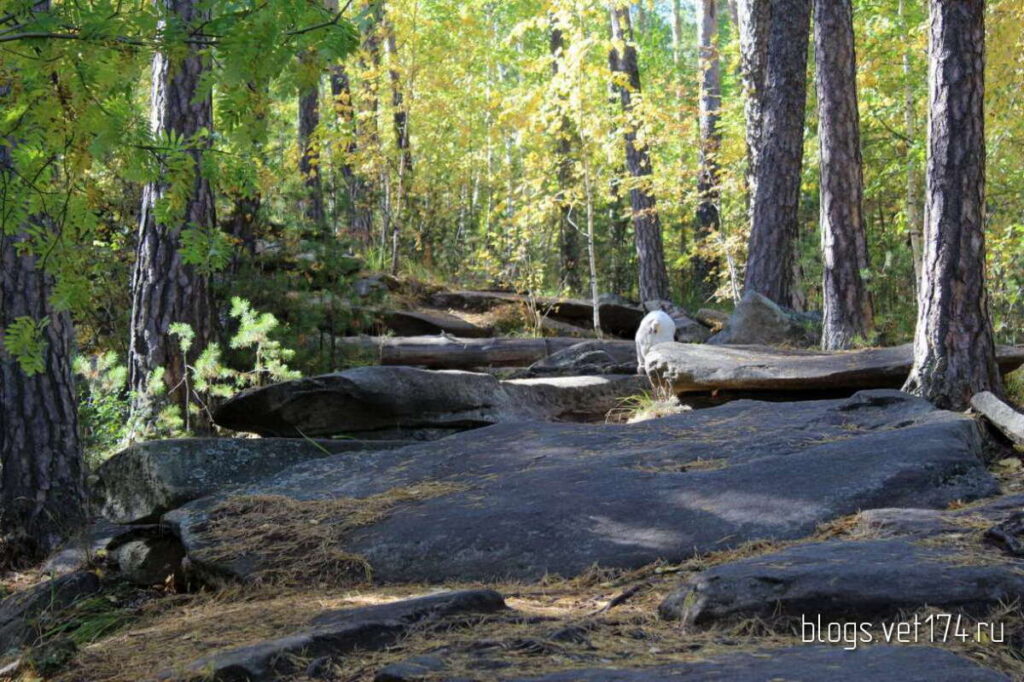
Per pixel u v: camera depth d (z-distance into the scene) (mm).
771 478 5621
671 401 9898
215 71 3662
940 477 5414
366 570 5289
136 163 4160
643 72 34344
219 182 4406
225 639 4090
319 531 5730
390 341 15125
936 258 7328
